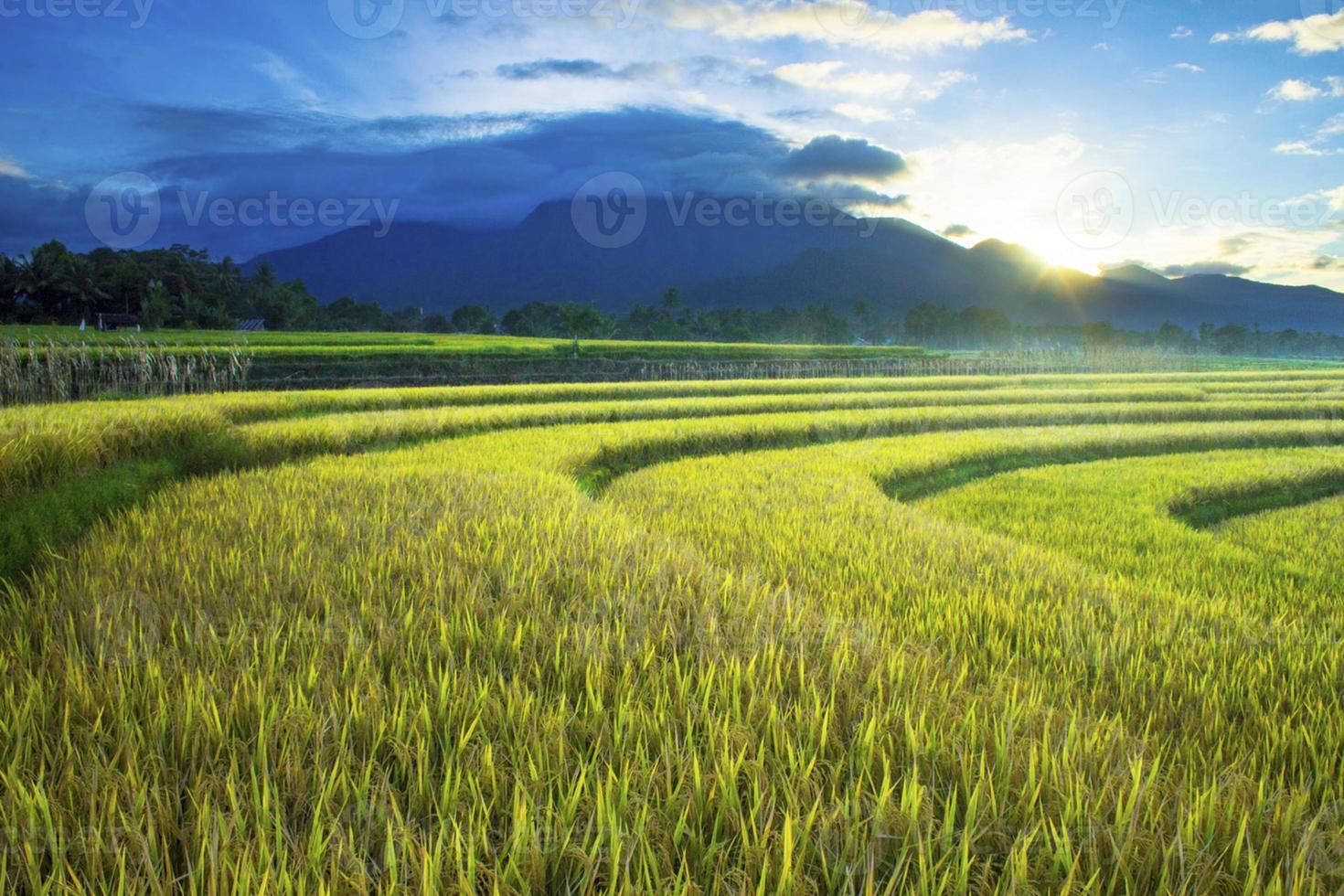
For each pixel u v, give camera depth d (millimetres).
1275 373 45656
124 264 70375
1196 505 13453
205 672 3873
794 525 9031
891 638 5297
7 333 45688
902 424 20438
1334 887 2693
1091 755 3449
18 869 2463
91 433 9844
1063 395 28828
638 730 3477
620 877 2605
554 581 5719
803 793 2977
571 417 19656
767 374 53031
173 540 6516
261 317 88688
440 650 4332
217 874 2389
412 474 10602
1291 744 4094
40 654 4254
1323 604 7512
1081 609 6277
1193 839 2857
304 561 5988
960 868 2520
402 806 2977
